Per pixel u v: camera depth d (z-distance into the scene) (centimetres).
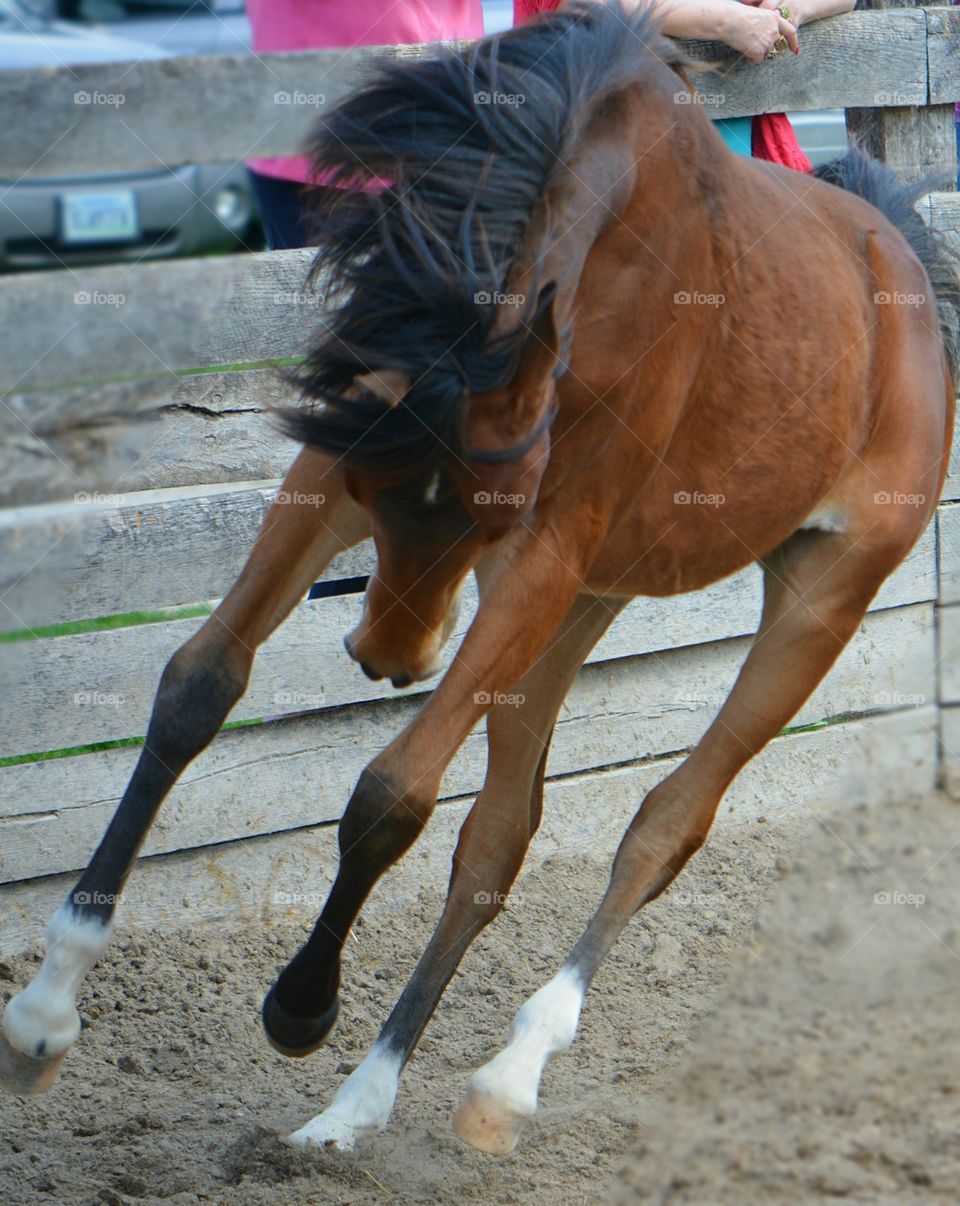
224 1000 495
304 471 370
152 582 523
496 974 527
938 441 504
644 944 551
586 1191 366
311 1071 452
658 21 386
